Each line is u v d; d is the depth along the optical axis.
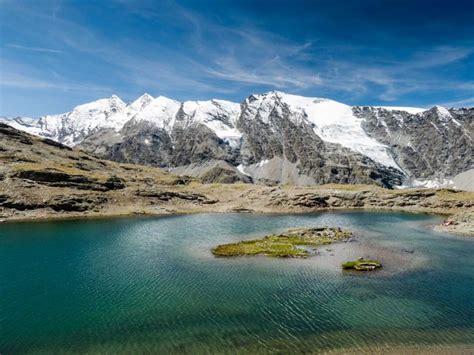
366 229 131.50
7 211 142.62
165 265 72.81
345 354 38.81
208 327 44.50
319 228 118.25
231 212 194.12
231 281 62.47
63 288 57.88
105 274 65.88
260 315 48.06
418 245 97.50
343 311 49.56
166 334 42.62
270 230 126.19
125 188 196.38
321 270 69.88
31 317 46.88
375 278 64.62
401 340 41.66
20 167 171.12
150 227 127.25
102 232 113.25
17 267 70.19
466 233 118.94
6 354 37.97
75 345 39.94
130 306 50.72
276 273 67.56
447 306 51.50
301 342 41.06
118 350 38.97
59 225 126.25
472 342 41.34
